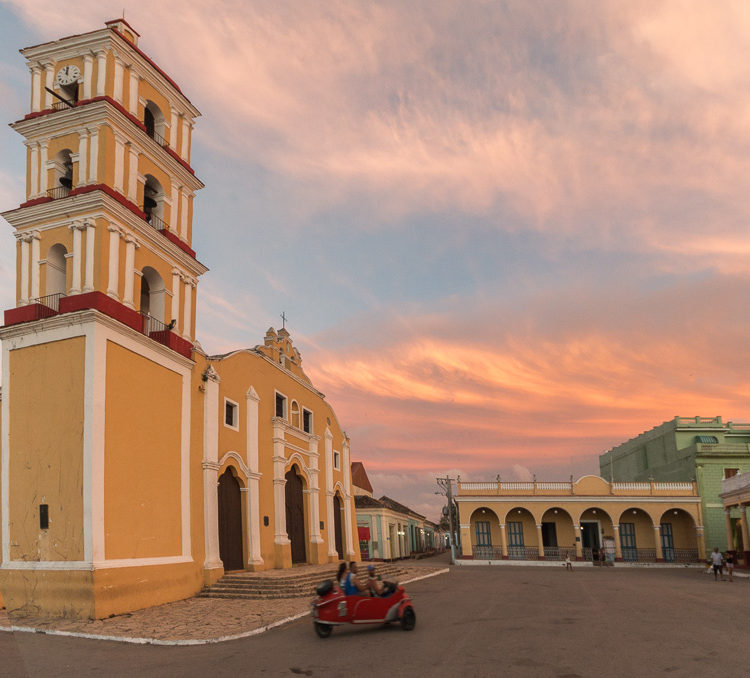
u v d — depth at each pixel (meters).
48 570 16.64
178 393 21.56
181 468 21.12
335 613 12.92
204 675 10.02
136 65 21.72
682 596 20.83
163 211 22.70
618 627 13.71
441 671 9.66
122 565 17.27
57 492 17.23
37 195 20.27
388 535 56.22
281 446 28.59
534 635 12.67
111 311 18.72
